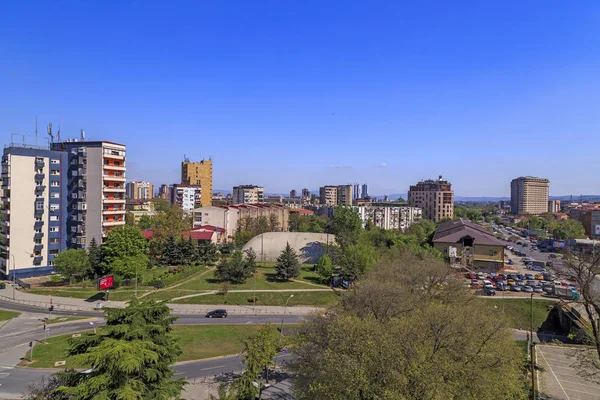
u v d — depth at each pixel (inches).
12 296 2918.3
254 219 5531.5
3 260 3373.5
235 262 3314.5
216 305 2834.6
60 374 934.4
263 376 1739.7
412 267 2298.2
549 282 3346.5
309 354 1326.3
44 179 3469.5
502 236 6535.4
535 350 2053.4
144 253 3457.2
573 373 1756.9
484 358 1194.6
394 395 929.5
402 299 1654.8
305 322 1614.2
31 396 1079.0
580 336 1674.5
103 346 860.6
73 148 3604.8
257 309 2775.6
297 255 3887.8
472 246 3801.7
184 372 1749.5
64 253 3134.8
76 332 2234.3
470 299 1989.4
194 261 3789.4
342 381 1008.9
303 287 3191.4
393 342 1075.9
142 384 894.4
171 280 3216.0
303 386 1272.1
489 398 1093.1
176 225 4170.8
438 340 1195.3
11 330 2257.6
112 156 3663.9
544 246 5713.6
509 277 3501.5
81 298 2898.6
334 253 3767.2
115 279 3014.3
